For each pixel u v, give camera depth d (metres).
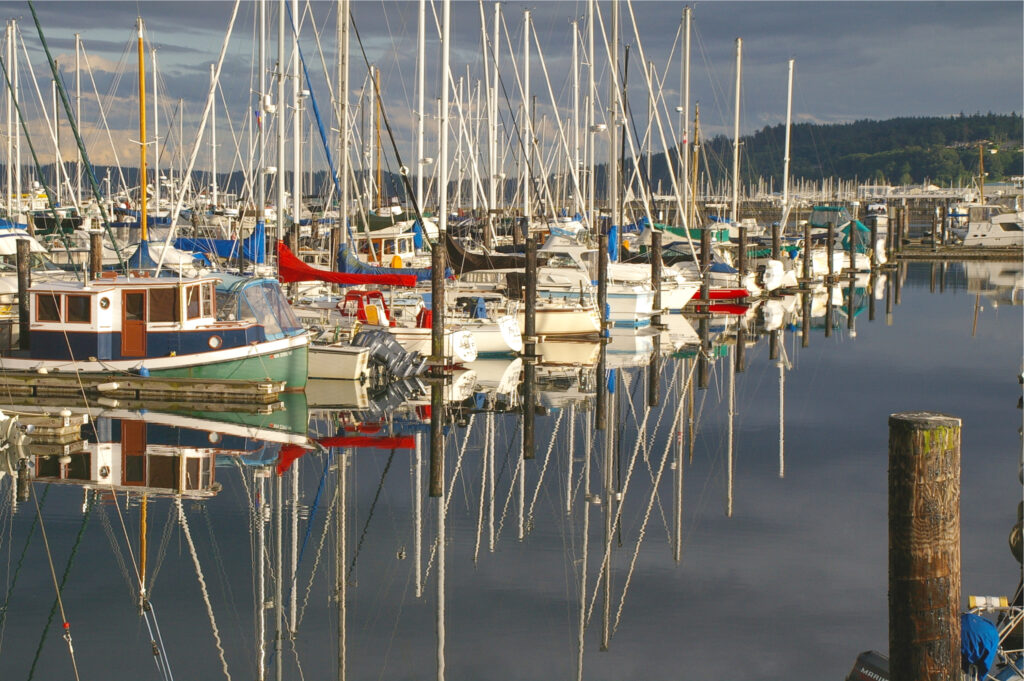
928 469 8.78
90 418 27.64
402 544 19.05
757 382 35.41
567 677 13.68
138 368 29.28
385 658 14.35
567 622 15.59
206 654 14.40
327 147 43.03
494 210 61.62
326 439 26.39
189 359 29.34
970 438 26.34
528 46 62.66
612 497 22.12
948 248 98.38
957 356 40.69
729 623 15.47
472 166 71.00
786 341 45.19
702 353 41.69
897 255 95.50
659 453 25.94
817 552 18.53
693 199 71.31
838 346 43.59
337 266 39.28
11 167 53.25
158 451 24.52
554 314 43.12
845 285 70.88
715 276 59.41
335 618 15.76
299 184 43.94
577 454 25.80
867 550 18.59
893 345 43.78
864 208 150.88
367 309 36.19
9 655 14.25
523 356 39.56
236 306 30.06
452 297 41.59
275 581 17.06
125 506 20.59
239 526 19.61
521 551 18.80
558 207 76.00
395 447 25.89
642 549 18.81
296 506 20.91
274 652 14.41
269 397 29.36
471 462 24.81
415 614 15.90
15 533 18.95
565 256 48.56
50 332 29.25
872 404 31.62
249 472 23.08
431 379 34.66
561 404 31.67
